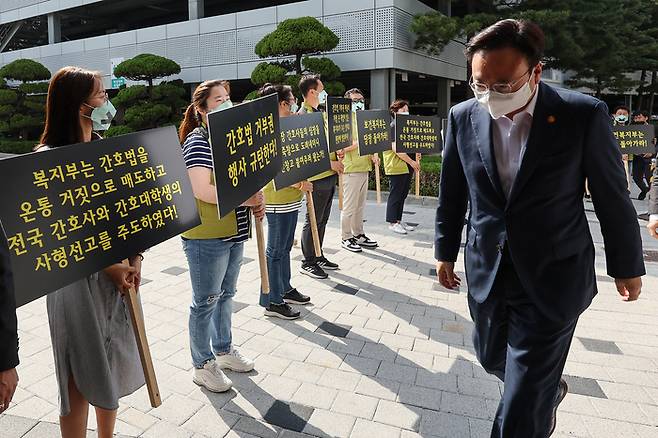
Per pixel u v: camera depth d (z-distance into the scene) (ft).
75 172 5.82
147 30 64.03
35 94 71.26
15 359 4.32
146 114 54.90
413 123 20.56
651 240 21.43
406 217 26.14
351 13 48.93
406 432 8.11
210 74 59.88
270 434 8.02
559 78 74.69
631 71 70.23
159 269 17.01
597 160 5.77
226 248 8.99
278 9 53.72
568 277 5.99
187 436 7.90
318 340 11.52
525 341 6.11
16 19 80.43
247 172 8.23
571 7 45.96
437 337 11.76
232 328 12.13
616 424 8.42
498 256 6.24
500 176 6.18
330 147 14.83
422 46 48.03
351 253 19.02
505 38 5.44
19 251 5.25
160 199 6.86
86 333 6.29
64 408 6.42
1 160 5.15
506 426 6.09
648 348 11.28
